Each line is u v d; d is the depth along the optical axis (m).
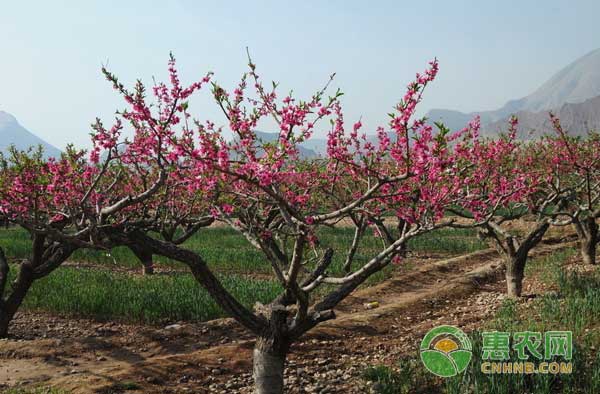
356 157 6.79
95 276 15.91
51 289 13.88
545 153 13.88
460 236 26.00
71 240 7.06
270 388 6.98
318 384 8.28
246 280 15.53
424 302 13.54
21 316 12.26
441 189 6.37
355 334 10.96
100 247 7.00
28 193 7.15
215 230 30.11
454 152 6.18
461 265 18.72
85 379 8.35
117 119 6.94
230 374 8.79
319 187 7.35
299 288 6.80
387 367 8.48
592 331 9.38
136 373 8.58
